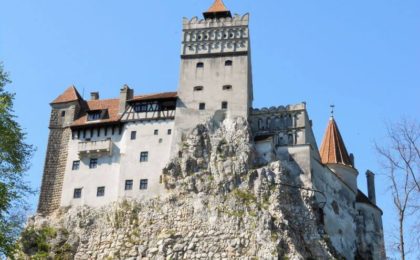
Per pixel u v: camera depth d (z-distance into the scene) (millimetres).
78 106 91062
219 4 96000
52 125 90000
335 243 82125
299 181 82062
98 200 82562
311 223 78500
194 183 79812
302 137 85438
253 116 88938
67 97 92125
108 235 78312
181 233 76188
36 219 82188
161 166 82500
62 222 81000
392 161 32750
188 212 77625
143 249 75438
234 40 90250
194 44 90938
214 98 86750
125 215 79125
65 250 77875
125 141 85438
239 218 75938
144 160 83438
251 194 78562
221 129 84375
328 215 82938
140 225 77938
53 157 87562
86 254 77688
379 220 91625
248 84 89125
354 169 93250
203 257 73938
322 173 85375
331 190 86000
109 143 85188
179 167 81562
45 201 84688
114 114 89000
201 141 83125
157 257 74438
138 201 80375
